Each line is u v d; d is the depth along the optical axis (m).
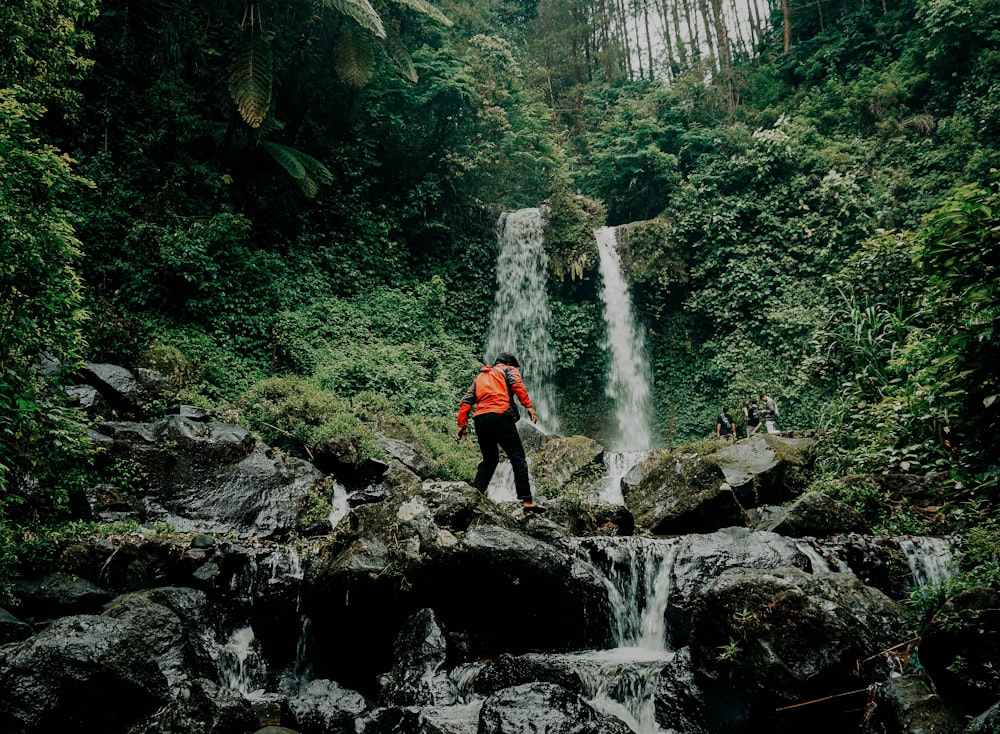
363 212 17.05
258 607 6.36
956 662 3.58
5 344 5.33
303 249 15.60
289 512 8.53
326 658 5.93
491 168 19.88
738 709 4.07
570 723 3.71
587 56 32.97
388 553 5.63
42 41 7.07
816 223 18.61
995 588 3.90
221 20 14.91
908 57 20.36
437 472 10.86
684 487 8.82
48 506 6.72
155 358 11.03
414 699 4.73
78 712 4.23
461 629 5.56
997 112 17.34
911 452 7.80
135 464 8.17
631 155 21.42
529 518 6.32
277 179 15.59
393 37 16.17
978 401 4.20
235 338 12.86
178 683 4.80
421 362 14.88
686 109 22.44
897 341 10.33
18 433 5.87
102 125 12.66
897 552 6.56
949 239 3.99
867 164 19.08
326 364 13.16
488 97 19.89
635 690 4.72
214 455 8.75
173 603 5.79
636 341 19.95
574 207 19.97
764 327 18.03
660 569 6.14
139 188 12.91
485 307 18.58
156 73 13.81
